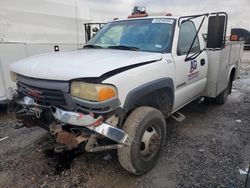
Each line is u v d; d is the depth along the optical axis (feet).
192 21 12.73
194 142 12.07
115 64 7.77
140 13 13.33
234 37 19.33
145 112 8.64
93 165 9.93
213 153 10.93
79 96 7.25
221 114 16.46
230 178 9.04
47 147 11.41
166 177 9.14
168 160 10.31
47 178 9.07
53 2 18.60
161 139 9.79
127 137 7.91
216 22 10.39
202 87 14.16
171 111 11.20
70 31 20.40
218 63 14.29
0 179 9.02
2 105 17.33
